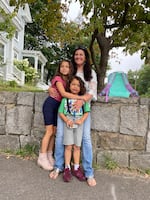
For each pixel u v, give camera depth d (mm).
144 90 44219
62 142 3449
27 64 20656
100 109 3838
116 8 5957
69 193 2961
